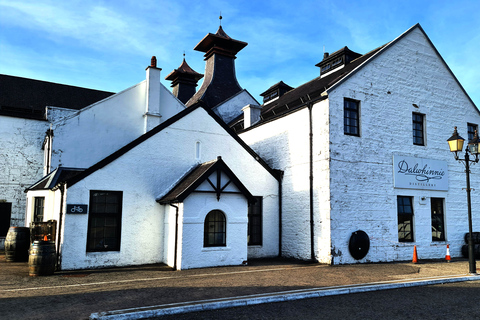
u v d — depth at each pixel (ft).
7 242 40.63
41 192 42.52
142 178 40.01
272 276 32.09
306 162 44.75
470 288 29.48
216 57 98.89
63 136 48.98
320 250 41.34
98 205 37.52
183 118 43.68
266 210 47.70
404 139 47.73
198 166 43.27
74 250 35.40
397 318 20.99
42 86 67.26
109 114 52.39
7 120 56.59
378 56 47.06
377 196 44.06
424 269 37.83
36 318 19.33
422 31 51.98
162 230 40.47
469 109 55.67
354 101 44.73
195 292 25.30
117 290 25.71
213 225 38.86
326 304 23.66
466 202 52.70
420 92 50.42
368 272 35.06
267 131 53.36
